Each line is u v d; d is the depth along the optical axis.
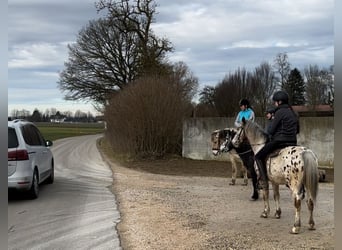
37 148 12.28
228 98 54.62
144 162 21.75
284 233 7.91
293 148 8.12
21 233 8.04
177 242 7.40
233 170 14.31
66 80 42.94
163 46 35.00
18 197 11.80
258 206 10.50
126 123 23.25
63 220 9.09
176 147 24.02
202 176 16.72
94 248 7.11
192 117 24.86
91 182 14.84
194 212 9.82
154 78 24.00
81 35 42.34
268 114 12.12
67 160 23.34
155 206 10.54
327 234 7.76
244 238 7.59
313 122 19.06
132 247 7.16
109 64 41.66
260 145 8.98
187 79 32.09
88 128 87.56
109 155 26.59
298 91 59.84
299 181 7.84
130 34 39.88
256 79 58.03
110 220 9.07
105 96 40.50
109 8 35.91
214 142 13.34
